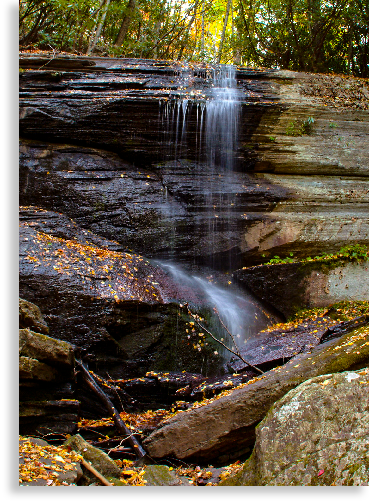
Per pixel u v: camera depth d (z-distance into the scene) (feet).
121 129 32.83
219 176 33.68
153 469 12.50
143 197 31.71
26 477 9.37
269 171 35.06
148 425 18.75
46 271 22.81
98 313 22.40
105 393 19.81
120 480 11.30
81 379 19.21
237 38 49.52
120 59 36.40
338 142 35.60
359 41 46.55
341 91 37.27
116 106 32.27
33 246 24.43
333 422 9.95
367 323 21.21
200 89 35.19
